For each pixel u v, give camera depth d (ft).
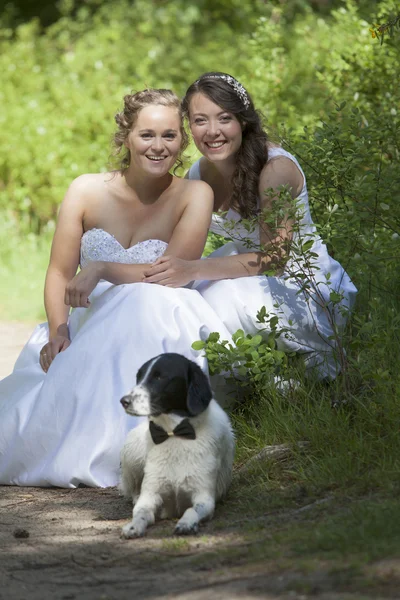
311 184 25.39
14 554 15.62
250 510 17.07
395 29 30.71
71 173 56.29
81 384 20.11
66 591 13.78
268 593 12.42
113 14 77.87
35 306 47.19
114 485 19.77
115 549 15.53
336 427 19.45
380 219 24.29
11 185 59.00
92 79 61.87
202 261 22.00
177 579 13.74
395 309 23.72
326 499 16.84
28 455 20.35
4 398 21.89
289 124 35.60
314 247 23.39
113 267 21.50
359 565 12.80
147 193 23.04
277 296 21.91
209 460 16.61
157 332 20.26
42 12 92.68
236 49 69.72
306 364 22.17
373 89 32.35
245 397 22.34
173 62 68.80
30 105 59.88
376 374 19.77
